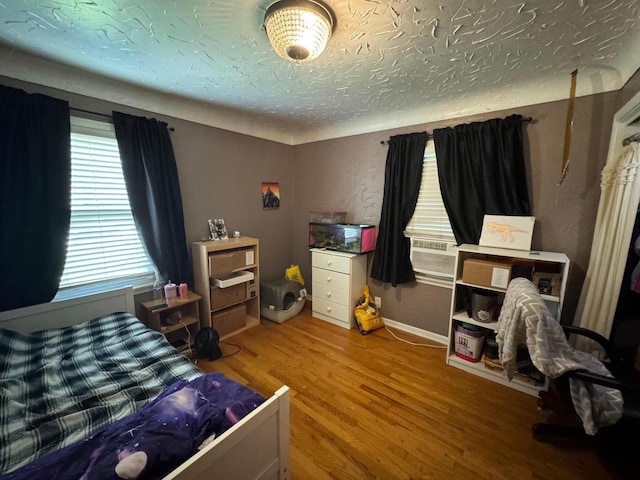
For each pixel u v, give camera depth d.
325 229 3.09
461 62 1.62
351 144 3.02
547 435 1.51
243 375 2.11
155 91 2.11
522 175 2.05
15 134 1.63
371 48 1.47
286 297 3.12
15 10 1.17
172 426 0.87
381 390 1.94
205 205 2.70
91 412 1.04
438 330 2.62
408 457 1.43
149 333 1.69
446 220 2.50
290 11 1.12
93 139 1.98
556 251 2.01
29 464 0.79
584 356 1.59
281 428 1.00
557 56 1.56
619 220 1.62
